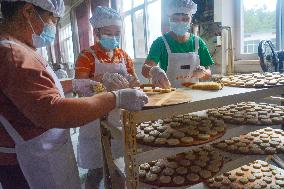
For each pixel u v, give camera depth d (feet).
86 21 23.50
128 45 20.29
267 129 5.91
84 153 6.31
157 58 6.55
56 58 31.60
